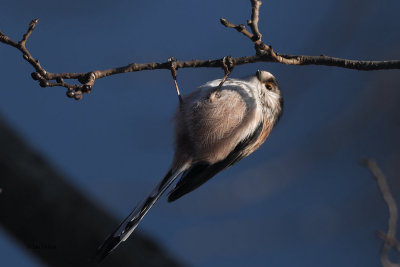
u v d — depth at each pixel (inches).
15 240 359.3
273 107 410.0
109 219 374.0
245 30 282.2
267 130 412.8
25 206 351.9
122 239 320.2
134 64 296.5
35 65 269.3
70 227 357.4
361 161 396.2
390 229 382.0
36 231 353.1
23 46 267.3
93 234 359.9
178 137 367.2
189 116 362.3
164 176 362.0
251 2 296.7
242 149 394.6
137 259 370.3
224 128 364.2
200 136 363.6
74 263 354.9
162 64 303.1
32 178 358.6
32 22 268.4
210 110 362.0
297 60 302.7
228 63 308.2
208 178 397.4
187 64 308.0
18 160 361.7
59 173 379.6
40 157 377.7
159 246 388.8
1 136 367.9
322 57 303.9
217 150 370.0
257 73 406.6
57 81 273.4
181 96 355.3
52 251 354.3
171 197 391.5
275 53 294.5
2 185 350.3
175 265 382.3
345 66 303.0
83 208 367.9
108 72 287.6
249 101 374.6
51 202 356.8
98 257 313.7
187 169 385.7
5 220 351.6
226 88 373.7
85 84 273.6
